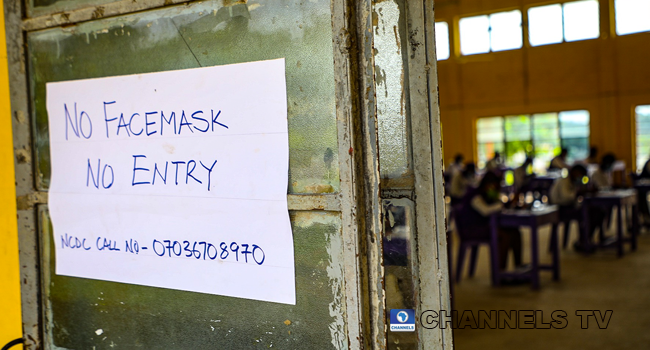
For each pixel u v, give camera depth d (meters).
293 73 1.10
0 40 1.58
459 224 4.96
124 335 1.34
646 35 11.78
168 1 1.21
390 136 1.25
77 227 1.37
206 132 1.19
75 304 1.40
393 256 1.26
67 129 1.37
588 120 12.61
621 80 12.12
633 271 5.10
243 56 1.15
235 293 1.17
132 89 1.27
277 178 1.11
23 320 1.44
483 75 13.58
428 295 1.25
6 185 1.61
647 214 7.38
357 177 1.03
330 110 1.07
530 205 5.00
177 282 1.24
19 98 1.41
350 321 1.04
